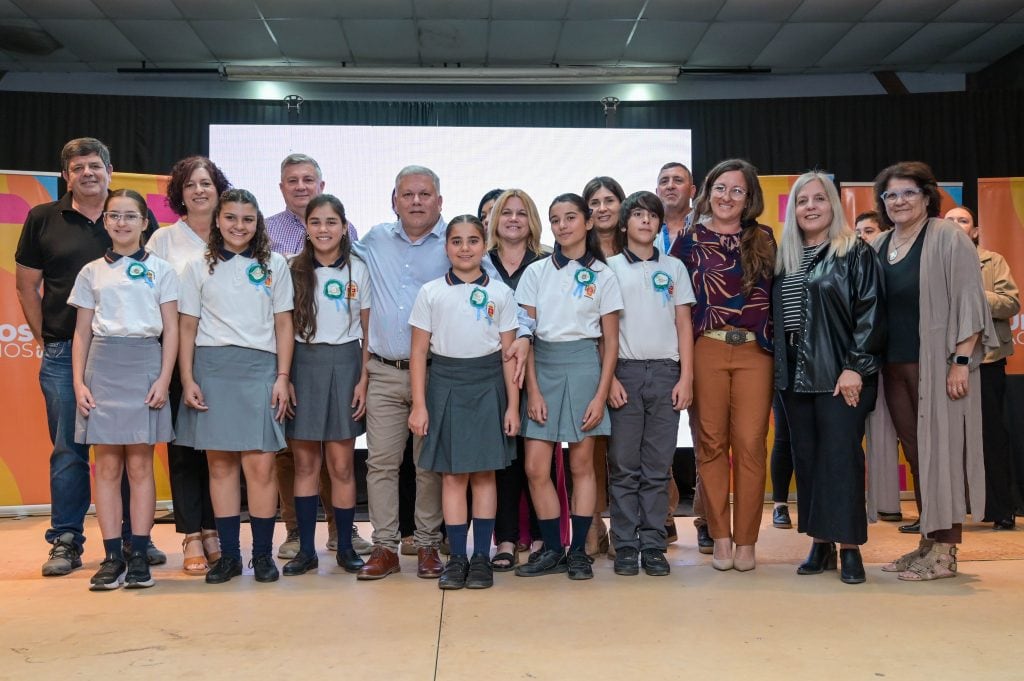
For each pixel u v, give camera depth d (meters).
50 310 3.16
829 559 2.94
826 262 2.87
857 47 6.36
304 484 2.96
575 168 5.96
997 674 1.88
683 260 3.06
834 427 2.80
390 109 6.50
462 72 6.52
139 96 6.15
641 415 2.94
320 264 2.94
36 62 6.52
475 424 2.75
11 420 4.47
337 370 2.89
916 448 2.95
